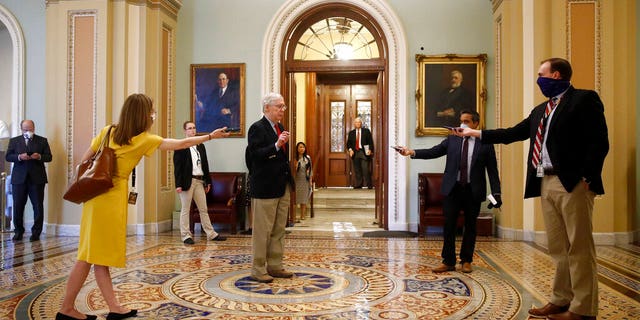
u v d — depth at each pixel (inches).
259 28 327.6
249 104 326.0
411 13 316.8
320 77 516.4
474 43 311.1
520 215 268.1
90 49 289.3
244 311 133.0
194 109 328.2
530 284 164.2
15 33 318.0
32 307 135.6
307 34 335.9
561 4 249.9
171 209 318.7
